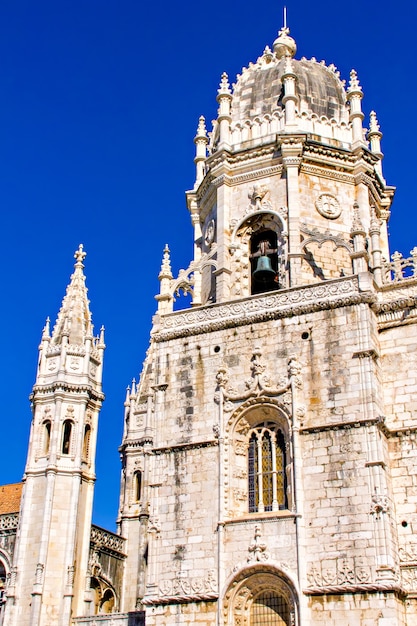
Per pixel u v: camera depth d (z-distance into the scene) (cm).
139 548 5878
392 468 3712
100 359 5769
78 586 5075
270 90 4922
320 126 4728
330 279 4000
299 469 3672
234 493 3822
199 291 4600
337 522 3522
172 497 3925
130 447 6450
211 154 5019
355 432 3638
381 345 3944
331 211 4503
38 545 4994
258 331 4059
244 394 3941
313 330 3925
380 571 3359
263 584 3606
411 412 3775
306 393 3816
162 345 4284
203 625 3619
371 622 3306
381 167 4975
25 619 4825
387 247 4850
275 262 4494
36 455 5316
